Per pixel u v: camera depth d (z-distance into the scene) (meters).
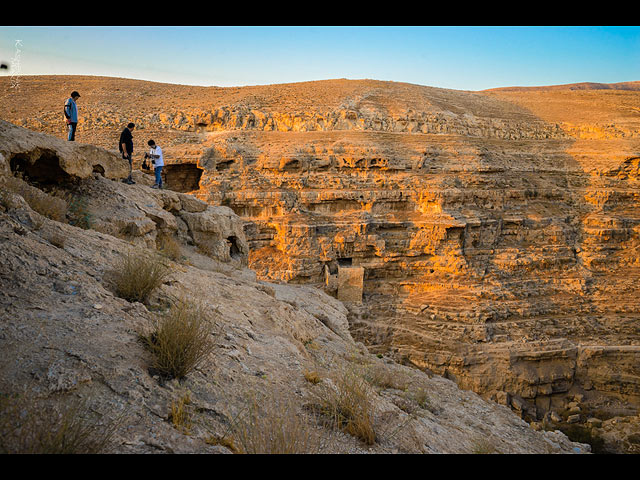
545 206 45.00
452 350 32.47
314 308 12.95
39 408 3.23
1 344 3.76
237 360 5.15
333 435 4.22
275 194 38.88
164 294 6.09
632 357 32.06
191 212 13.83
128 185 12.13
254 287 10.07
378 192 40.44
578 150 51.25
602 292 37.97
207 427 3.75
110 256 6.49
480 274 38.25
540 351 32.06
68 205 8.83
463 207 41.69
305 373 5.44
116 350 4.20
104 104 55.12
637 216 43.56
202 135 47.22
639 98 75.56
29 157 8.88
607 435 24.64
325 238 37.81
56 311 4.48
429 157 45.00
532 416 30.25
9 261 4.91
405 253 39.25
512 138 55.81
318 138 45.56
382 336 33.78
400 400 6.73
